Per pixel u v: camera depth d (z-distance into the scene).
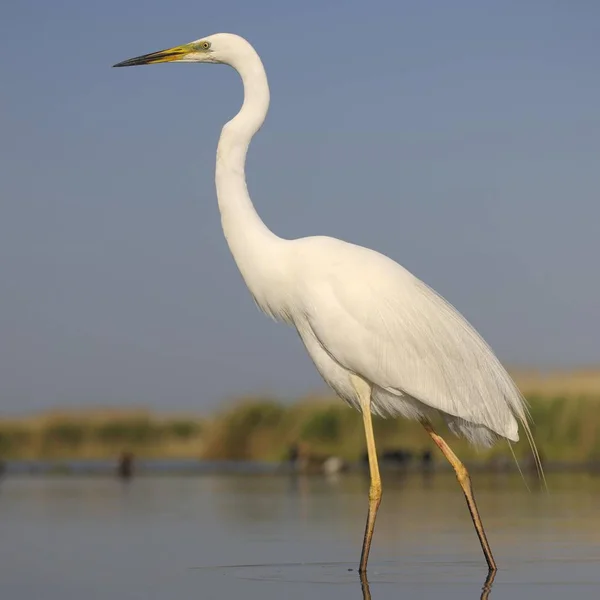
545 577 11.69
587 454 37.25
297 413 41.94
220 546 14.78
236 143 13.21
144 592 10.98
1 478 32.41
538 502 21.50
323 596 10.56
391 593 10.69
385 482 28.75
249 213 13.15
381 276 12.65
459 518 18.34
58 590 11.18
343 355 12.57
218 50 13.61
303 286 12.68
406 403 12.91
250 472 35.47
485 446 13.30
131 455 36.56
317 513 19.56
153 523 17.94
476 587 11.03
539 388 39.22
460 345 12.70
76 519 18.69
